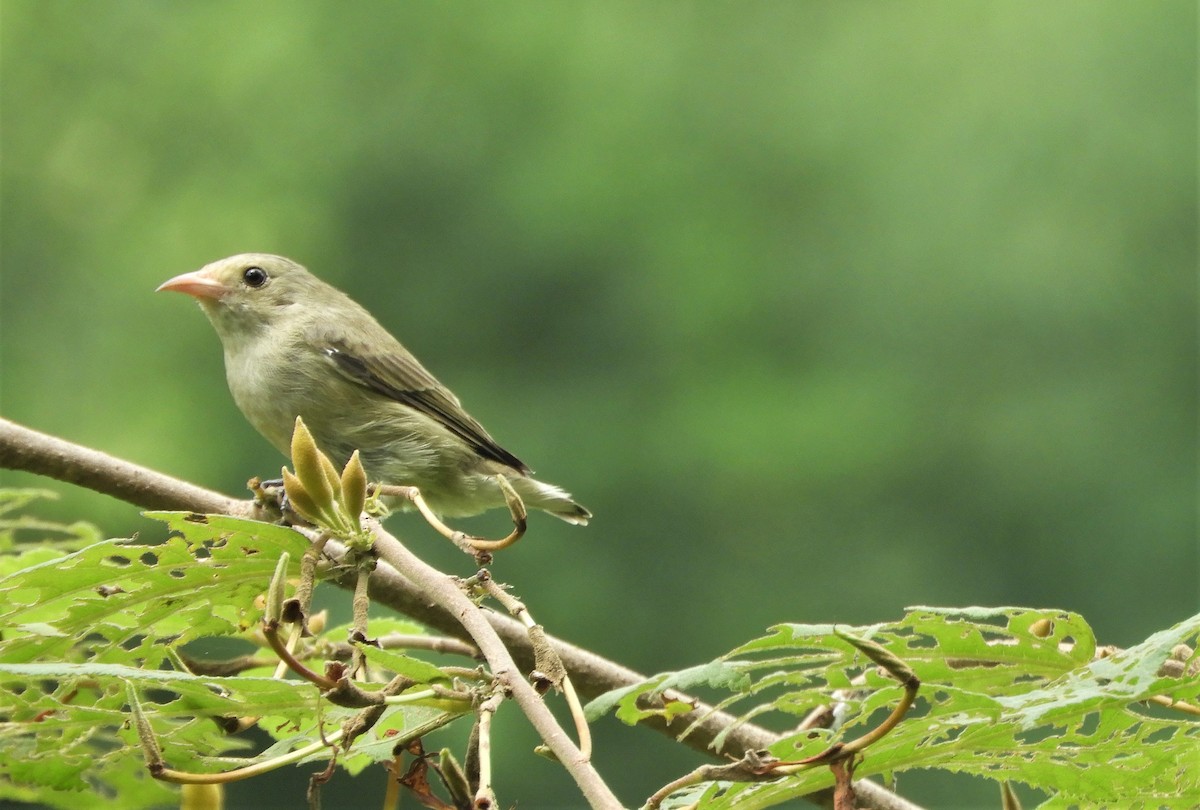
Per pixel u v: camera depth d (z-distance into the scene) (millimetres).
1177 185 20500
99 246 21172
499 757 14422
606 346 20453
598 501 18984
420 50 22203
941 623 2555
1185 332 20078
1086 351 19703
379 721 2650
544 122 21688
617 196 21062
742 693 2361
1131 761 2547
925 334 20188
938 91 21812
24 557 3693
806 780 2455
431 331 20969
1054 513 18844
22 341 20891
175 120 22094
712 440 18969
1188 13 21375
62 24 22578
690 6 22594
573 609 17625
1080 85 21297
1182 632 2344
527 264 20781
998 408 19547
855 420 19188
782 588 18312
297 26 22297
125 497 3834
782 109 21688
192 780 2396
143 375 20250
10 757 2770
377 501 2846
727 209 21078
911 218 20953
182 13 22547
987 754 2592
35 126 22125
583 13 22562
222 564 2812
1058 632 2580
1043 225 20578
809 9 22406
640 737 14055
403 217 21281
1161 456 19109
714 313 20344
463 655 3717
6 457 3811
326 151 21578
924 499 18984
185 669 2920
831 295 20344
